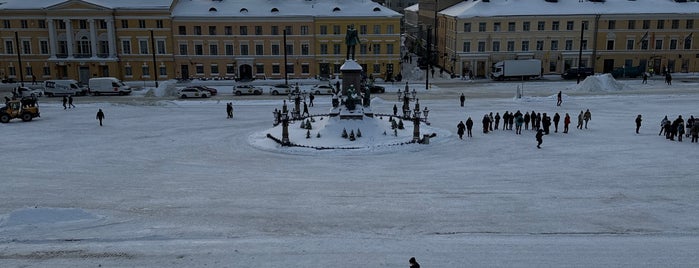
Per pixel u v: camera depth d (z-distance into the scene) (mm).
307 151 39719
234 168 35250
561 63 96125
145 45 90562
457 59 95875
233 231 23031
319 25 91125
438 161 36750
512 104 63969
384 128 46562
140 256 20438
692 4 96125
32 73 92188
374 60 92938
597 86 75250
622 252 20562
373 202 27109
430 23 121188
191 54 91688
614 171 32719
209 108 63875
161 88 76938
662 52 96000
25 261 19938
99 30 89938
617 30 94688
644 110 58062
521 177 31766
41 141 44344
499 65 91750
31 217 23891
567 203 26547
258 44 91562
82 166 35688
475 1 98500
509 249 20984
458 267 19500
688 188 28797
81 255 20469
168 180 31891
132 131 48906
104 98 74500
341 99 46656
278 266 19672
